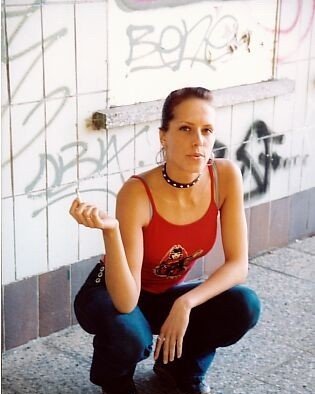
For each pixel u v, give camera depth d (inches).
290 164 200.8
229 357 147.3
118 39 152.2
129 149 158.9
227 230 124.0
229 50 177.2
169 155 118.0
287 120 195.9
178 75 166.7
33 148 142.2
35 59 138.6
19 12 134.3
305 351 150.9
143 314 128.1
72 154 148.8
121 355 119.1
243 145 185.5
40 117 141.9
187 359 130.4
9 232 142.3
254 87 181.9
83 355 146.9
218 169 123.8
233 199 123.5
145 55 158.6
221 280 120.9
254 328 159.2
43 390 134.8
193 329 127.2
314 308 169.6
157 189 119.3
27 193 143.3
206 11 169.0
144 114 157.3
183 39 165.6
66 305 155.1
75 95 146.6
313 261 195.9
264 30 184.4
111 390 125.6
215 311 124.6
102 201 156.6
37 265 148.3
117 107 154.4
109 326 117.6
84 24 145.0
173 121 116.3
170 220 119.7
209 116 116.0
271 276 185.8
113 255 113.0
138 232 118.2
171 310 117.7
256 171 191.0
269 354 149.3
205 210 121.6
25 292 147.3
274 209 199.5
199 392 131.9
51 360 144.8
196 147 115.5
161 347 120.9
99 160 153.9
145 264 123.0
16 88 137.0
